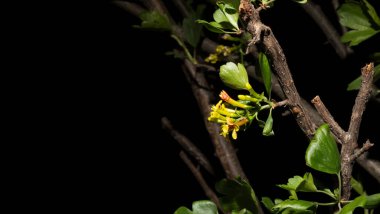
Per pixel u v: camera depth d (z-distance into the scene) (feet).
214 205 2.48
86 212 7.08
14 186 7.61
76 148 7.20
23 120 7.45
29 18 6.74
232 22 2.39
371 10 2.79
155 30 3.46
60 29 6.63
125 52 6.20
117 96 6.61
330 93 3.97
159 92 5.98
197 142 5.43
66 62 6.86
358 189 2.95
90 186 7.07
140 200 6.64
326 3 3.91
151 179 6.57
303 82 4.08
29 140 7.50
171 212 6.32
